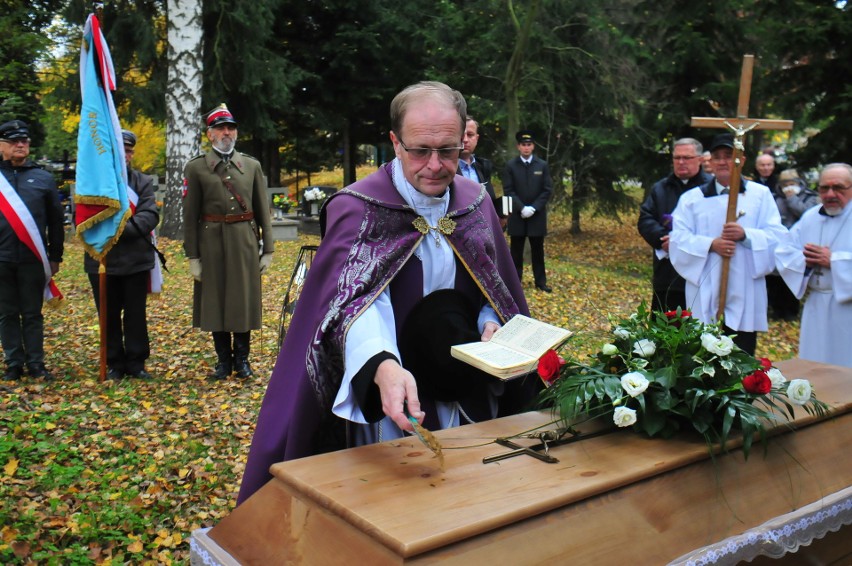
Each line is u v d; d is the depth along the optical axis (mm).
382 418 2221
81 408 5473
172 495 4145
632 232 19812
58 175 18062
